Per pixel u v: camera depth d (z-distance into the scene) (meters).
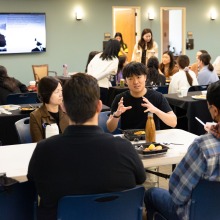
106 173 1.57
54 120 2.81
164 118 2.79
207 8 11.63
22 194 1.80
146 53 7.65
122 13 11.05
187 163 1.79
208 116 4.66
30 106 4.43
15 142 4.11
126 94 3.03
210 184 1.80
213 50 11.97
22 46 9.23
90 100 1.59
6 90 5.12
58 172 1.56
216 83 1.77
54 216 1.63
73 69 10.05
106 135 1.62
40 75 8.83
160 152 2.30
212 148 1.73
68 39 9.87
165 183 3.82
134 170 1.64
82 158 1.56
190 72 5.46
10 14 8.95
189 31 11.46
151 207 2.25
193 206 1.85
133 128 3.01
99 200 1.60
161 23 11.05
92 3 10.03
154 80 5.64
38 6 9.37
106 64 5.67
